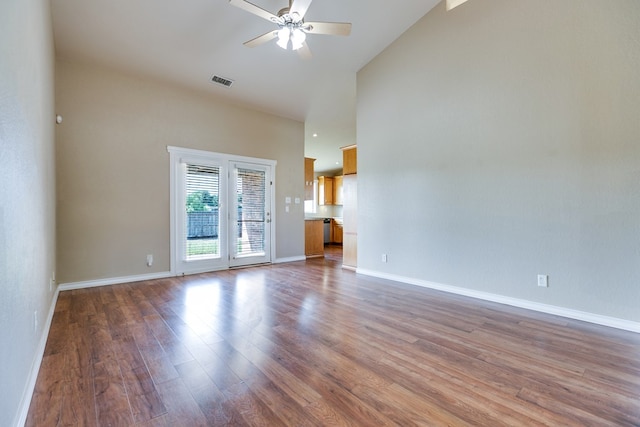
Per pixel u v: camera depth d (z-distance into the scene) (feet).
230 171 17.19
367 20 12.67
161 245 14.65
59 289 12.10
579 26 8.83
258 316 9.34
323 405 5.06
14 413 4.27
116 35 11.53
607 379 5.83
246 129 17.92
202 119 16.08
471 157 11.33
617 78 8.25
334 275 15.53
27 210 5.57
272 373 6.06
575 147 8.96
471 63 11.28
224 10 10.91
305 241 22.33
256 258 18.43
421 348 7.18
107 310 9.83
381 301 10.94
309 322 8.86
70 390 5.44
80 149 12.60
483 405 5.06
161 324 8.63
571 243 9.09
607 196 8.46
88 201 12.76
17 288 4.60
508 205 10.38
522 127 10.00
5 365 3.84
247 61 13.91
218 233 16.71
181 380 5.79
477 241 11.21
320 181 33.37
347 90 17.28
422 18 12.87
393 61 14.11
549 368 6.25
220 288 12.75
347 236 17.76
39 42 7.34
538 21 9.60
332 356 6.78
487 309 10.01
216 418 4.72
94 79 13.00
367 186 15.56
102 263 13.08
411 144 13.42
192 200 15.70
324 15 12.13
